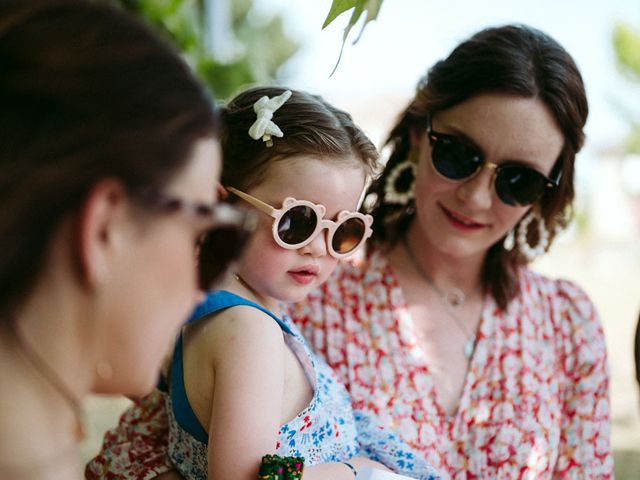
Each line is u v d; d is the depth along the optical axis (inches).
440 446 72.5
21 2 31.1
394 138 81.0
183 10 172.9
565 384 78.2
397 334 75.7
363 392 73.2
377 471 56.8
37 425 32.3
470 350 76.6
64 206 29.7
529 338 76.9
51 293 31.2
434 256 78.5
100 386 34.2
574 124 70.3
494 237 72.0
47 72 29.3
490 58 68.2
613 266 664.4
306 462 56.7
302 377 58.1
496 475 72.6
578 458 76.5
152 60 31.4
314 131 55.6
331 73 46.9
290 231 54.4
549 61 68.9
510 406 74.2
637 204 810.8
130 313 32.2
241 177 56.3
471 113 68.6
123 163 29.8
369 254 80.4
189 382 54.1
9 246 29.4
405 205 81.0
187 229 32.8
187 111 31.9
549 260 669.3
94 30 30.8
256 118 56.7
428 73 77.3
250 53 201.0
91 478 62.8
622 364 263.7
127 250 31.3
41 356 31.8
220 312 53.7
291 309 75.9
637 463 164.1
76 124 29.3
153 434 64.4
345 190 56.4
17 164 29.0
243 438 48.3
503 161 68.8
